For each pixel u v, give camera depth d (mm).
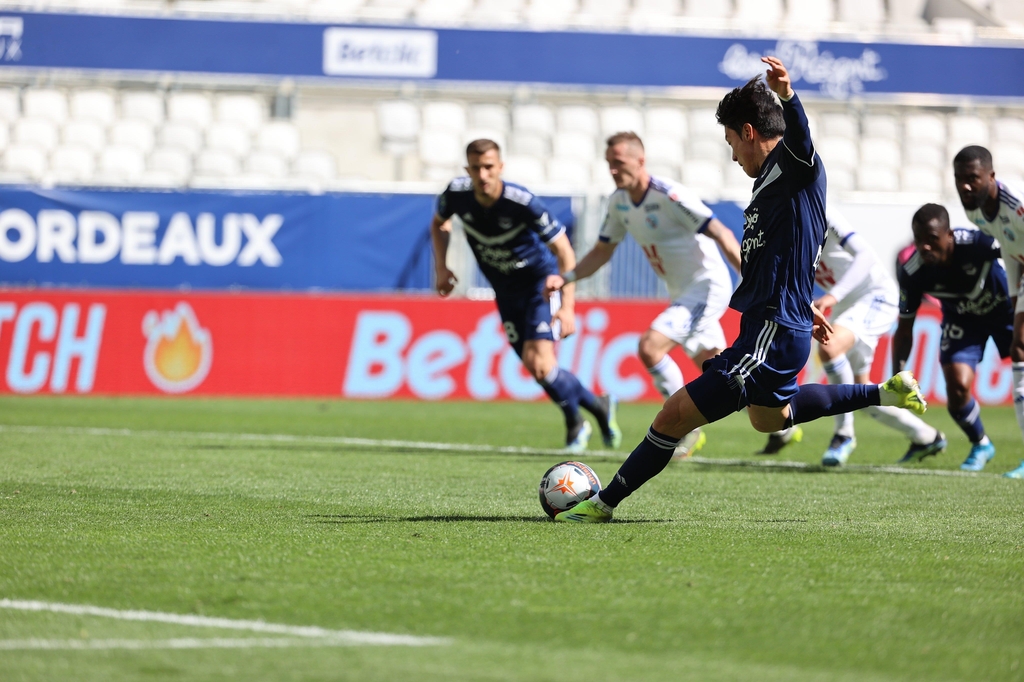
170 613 11820
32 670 9930
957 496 22094
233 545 15539
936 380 50250
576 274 28859
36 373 48844
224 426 37031
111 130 63469
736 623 11625
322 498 20688
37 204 50188
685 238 28594
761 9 74688
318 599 12438
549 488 18203
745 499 21266
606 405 31391
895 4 75688
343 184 51250
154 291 49562
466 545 15594
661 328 28547
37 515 18297
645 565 14352
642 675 9938
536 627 11398
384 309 50000
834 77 64875
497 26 63531
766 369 16375
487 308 50156
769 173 16281
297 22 63094
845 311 28281
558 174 62594
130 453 28453
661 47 64125
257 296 49625
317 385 49875
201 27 63094
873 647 10859
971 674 10102
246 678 9742
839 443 28219
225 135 64000
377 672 9906
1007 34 70375
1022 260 24516
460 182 29016
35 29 62625
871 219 50750
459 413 43875
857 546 15984
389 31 63344
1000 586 13469
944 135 70188
